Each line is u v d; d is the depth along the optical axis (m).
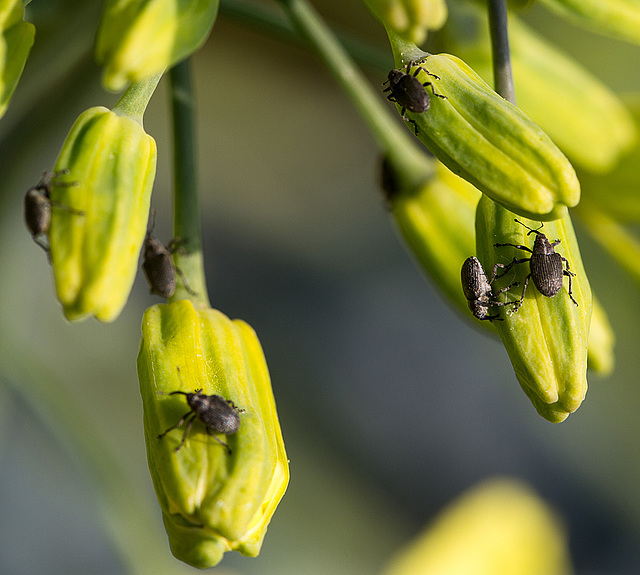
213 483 0.13
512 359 0.13
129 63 0.13
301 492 0.21
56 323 0.21
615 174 0.15
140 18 0.13
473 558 0.21
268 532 0.21
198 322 0.14
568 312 0.13
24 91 0.16
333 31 0.16
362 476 0.22
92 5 0.15
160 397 0.13
